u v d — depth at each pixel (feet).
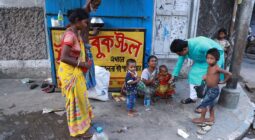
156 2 15.51
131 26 14.53
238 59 12.40
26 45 15.47
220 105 13.33
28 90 14.62
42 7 14.64
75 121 9.77
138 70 13.97
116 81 14.29
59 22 13.47
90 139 10.21
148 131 10.87
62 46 9.00
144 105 13.16
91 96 13.38
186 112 12.57
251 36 25.39
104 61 13.74
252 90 16.24
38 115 11.96
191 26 16.06
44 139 10.24
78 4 13.84
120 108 12.82
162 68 13.25
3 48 15.39
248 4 11.57
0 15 14.61
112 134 10.57
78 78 9.37
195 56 12.26
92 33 12.86
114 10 14.11
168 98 14.01
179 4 15.78
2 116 11.82
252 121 12.14
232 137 10.62
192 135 10.68
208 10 16.37
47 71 16.20
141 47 13.55
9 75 16.08
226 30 17.38
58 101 13.34
